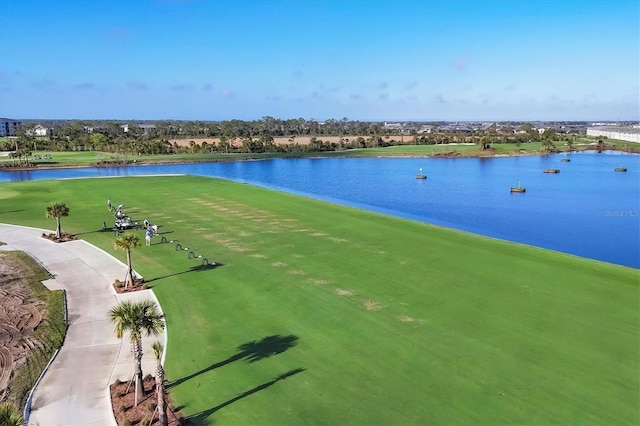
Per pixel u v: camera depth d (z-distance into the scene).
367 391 21.45
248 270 37.59
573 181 108.31
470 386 21.80
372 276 36.19
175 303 31.16
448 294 32.56
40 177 108.25
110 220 56.28
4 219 56.47
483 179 113.69
